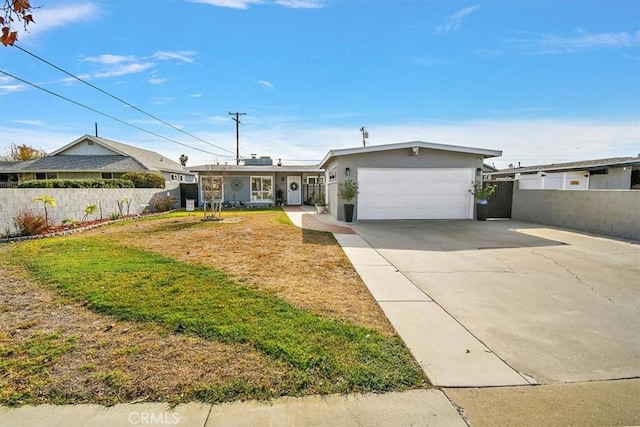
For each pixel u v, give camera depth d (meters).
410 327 3.19
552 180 17.06
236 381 2.23
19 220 8.05
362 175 12.14
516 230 9.78
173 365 2.42
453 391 2.20
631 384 2.31
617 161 15.23
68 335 2.89
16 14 1.96
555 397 2.15
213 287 4.18
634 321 3.39
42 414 1.92
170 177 25.03
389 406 2.03
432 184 12.29
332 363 2.47
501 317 3.48
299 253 6.51
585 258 6.19
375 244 7.57
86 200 11.13
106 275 4.62
